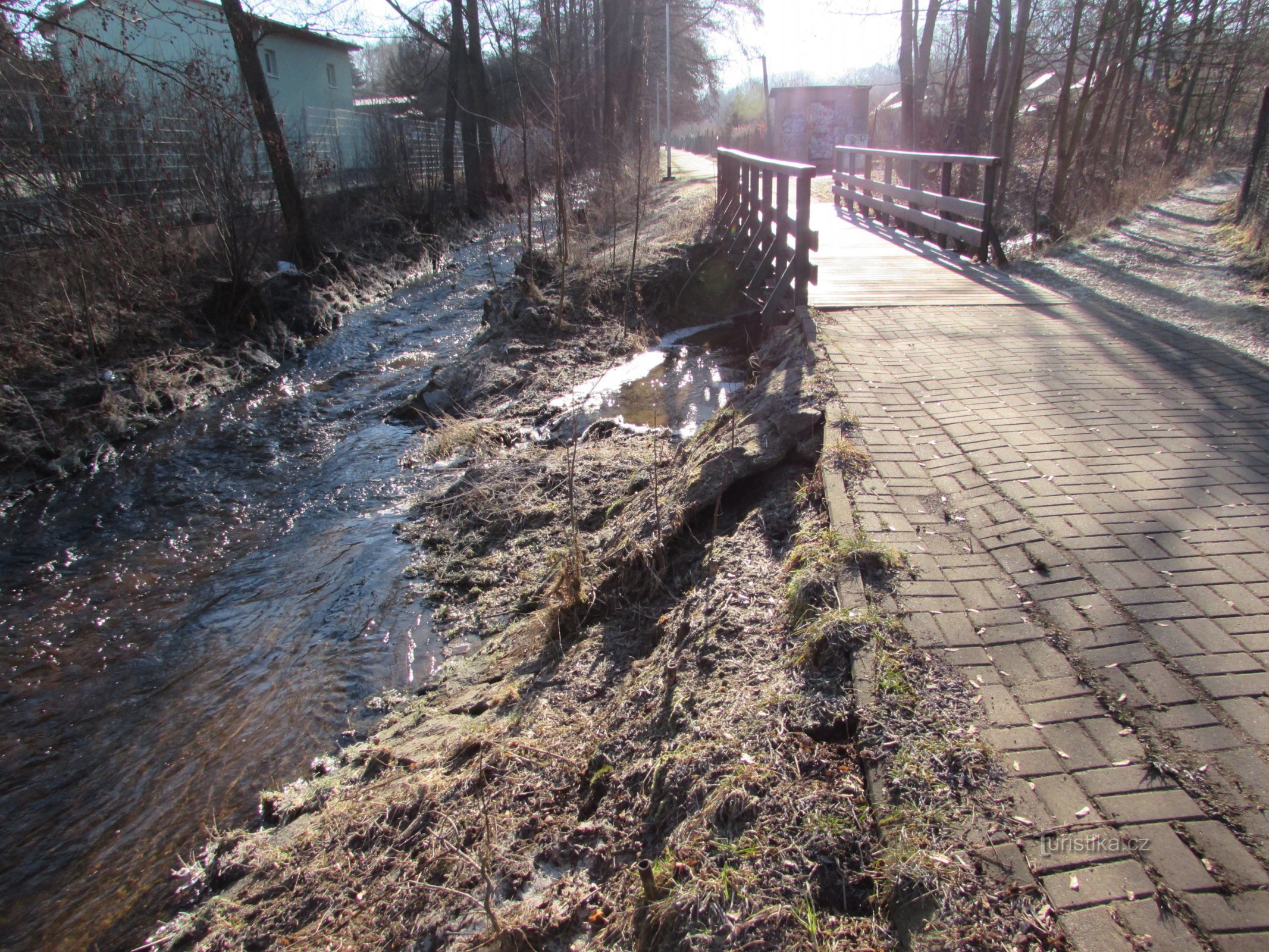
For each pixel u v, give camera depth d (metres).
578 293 10.56
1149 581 3.12
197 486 7.21
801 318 7.32
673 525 4.32
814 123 30.00
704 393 7.84
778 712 2.65
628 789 2.74
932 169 21.45
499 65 28.89
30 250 9.19
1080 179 17.00
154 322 10.17
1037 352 6.17
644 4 28.55
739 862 2.18
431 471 7.07
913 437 4.57
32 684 4.59
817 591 3.17
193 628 5.05
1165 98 23.27
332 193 18.23
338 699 4.24
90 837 3.48
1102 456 4.26
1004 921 1.88
